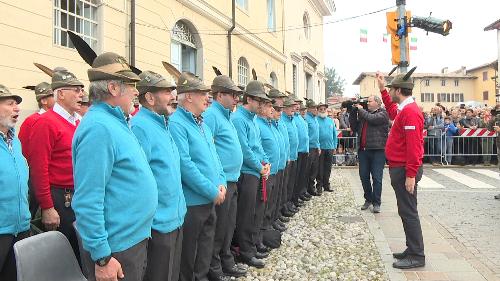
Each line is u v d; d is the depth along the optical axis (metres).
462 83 58.03
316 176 9.92
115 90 2.78
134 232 2.76
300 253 5.63
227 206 4.59
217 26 13.65
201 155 3.96
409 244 5.04
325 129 10.07
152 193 2.86
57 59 7.10
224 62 14.28
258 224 5.34
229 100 4.73
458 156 14.84
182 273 3.99
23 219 3.40
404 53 9.81
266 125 6.12
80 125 2.70
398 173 5.02
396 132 5.05
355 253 5.61
